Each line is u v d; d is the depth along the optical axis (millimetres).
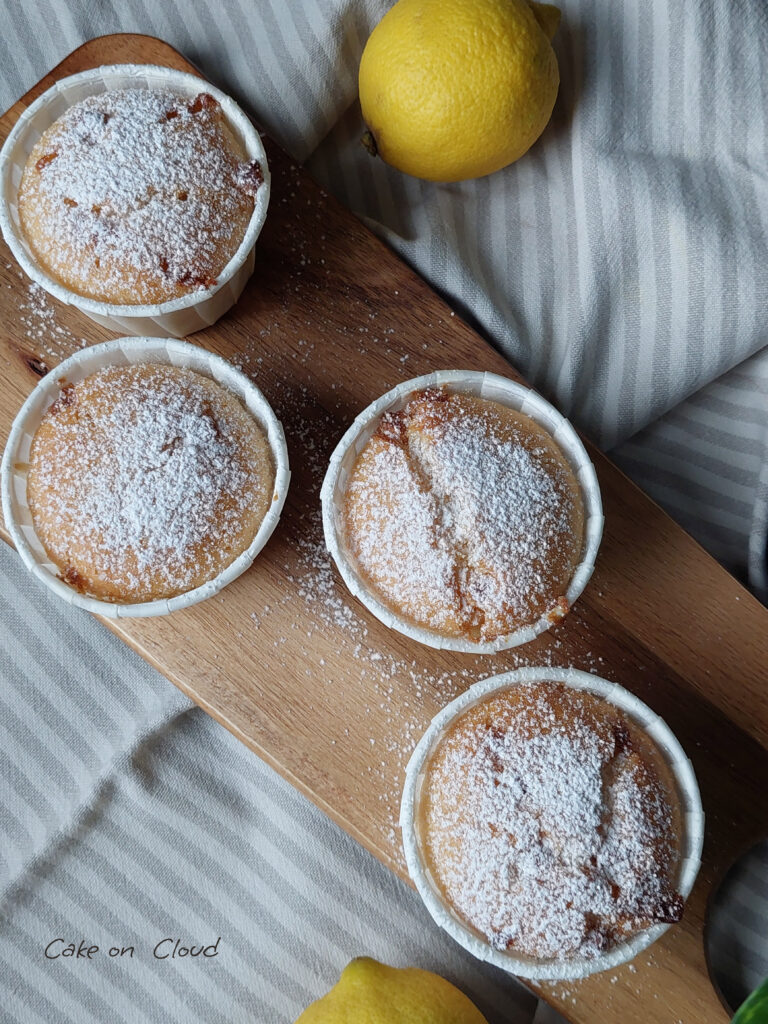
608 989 357
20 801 404
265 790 408
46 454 354
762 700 371
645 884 336
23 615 411
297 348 381
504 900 335
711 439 415
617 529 375
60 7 391
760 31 391
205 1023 394
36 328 378
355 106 409
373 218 411
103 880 400
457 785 342
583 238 394
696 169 394
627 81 396
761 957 380
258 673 367
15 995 393
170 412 354
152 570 349
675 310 392
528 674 347
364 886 401
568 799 337
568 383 396
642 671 372
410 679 368
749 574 405
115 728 409
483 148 368
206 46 391
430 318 383
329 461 376
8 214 362
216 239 360
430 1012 353
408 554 349
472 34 351
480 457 352
